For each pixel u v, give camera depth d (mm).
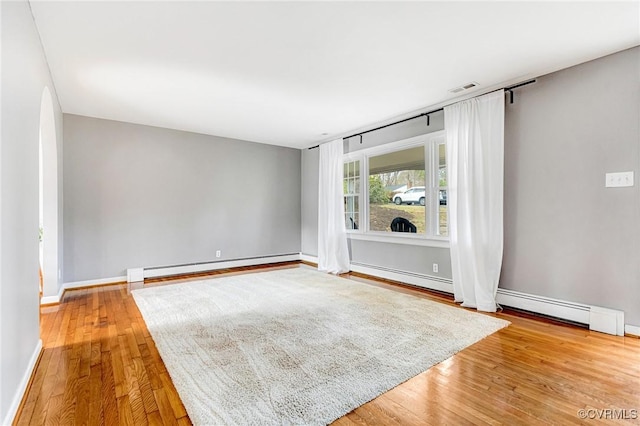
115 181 4715
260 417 1631
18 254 1805
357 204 5527
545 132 3131
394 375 2043
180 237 5293
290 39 2479
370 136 5199
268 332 2760
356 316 3174
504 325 2920
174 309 3410
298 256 6852
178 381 1967
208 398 1791
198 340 2590
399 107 4047
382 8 2082
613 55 2715
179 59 2805
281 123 4820
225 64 2898
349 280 4828
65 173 4336
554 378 2010
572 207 2965
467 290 3562
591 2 1996
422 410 1693
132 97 3734
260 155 6238
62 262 4188
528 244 3264
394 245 4773
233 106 4047
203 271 5520
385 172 5000
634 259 2631
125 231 4793
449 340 2586
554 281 3088
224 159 5770
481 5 2041
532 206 3232
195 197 5441
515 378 2014
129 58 2779
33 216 2211
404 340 2588
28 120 2068
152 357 2312
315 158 6477
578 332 2760
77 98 3762
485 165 3463
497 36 2418
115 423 1588
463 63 2871
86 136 4492
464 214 3637
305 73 3088
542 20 2201
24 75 1949
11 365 1630
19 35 1834
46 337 2684
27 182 2035
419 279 4395
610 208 2748
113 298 3871
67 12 2127
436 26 2287
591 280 2857
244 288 4316
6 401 1542
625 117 2662
